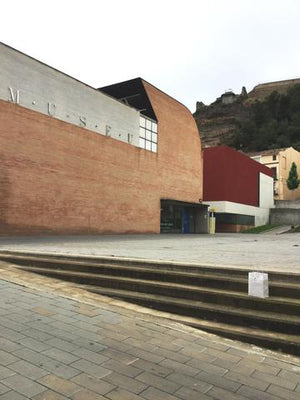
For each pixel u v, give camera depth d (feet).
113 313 18.78
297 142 315.78
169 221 113.91
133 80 100.37
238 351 15.23
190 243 57.52
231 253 35.70
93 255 27.63
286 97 377.71
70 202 73.36
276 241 70.85
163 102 107.45
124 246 44.62
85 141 77.82
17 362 13.01
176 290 20.51
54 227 69.56
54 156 70.28
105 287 22.94
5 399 10.63
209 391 11.90
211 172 144.87
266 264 24.44
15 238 57.47
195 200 121.39
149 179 98.63
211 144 400.06
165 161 106.22
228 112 485.15
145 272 22.89
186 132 118.11
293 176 221.05
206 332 17.12
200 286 20.85
